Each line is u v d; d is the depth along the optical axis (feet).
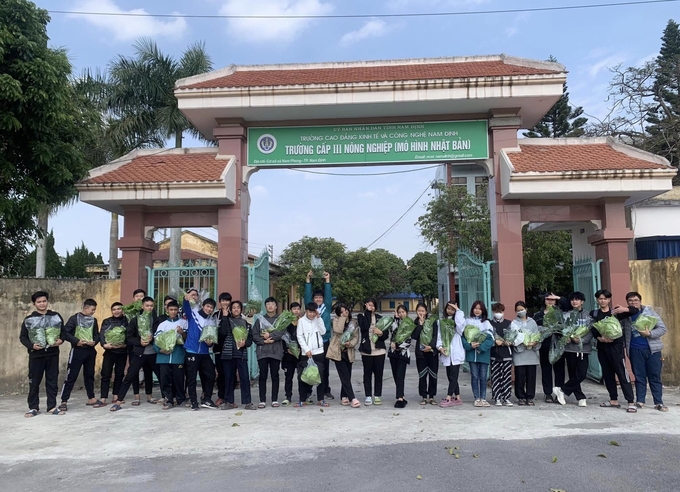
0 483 15.34
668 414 23.31
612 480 14.75
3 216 28.22
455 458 16.83
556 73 30.42
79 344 25.76
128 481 15.25
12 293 31.99
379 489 14.25
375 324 26.40
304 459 16.97
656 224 43.50
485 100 30.96
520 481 14.73
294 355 26.08
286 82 32.81
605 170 29.09
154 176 31.22
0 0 27.66
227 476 15.49
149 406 26.48
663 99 65.87
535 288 65.05
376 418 22.91
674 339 31.27
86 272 96.22
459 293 40.75
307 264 99.25
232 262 32.07
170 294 32.65
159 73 52.60
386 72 35.35
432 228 68.28
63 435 20.57
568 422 21.81
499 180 32.07
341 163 33.37
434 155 33.01
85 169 31.55
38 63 27.35
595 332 25.03
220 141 33.32
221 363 26.43
